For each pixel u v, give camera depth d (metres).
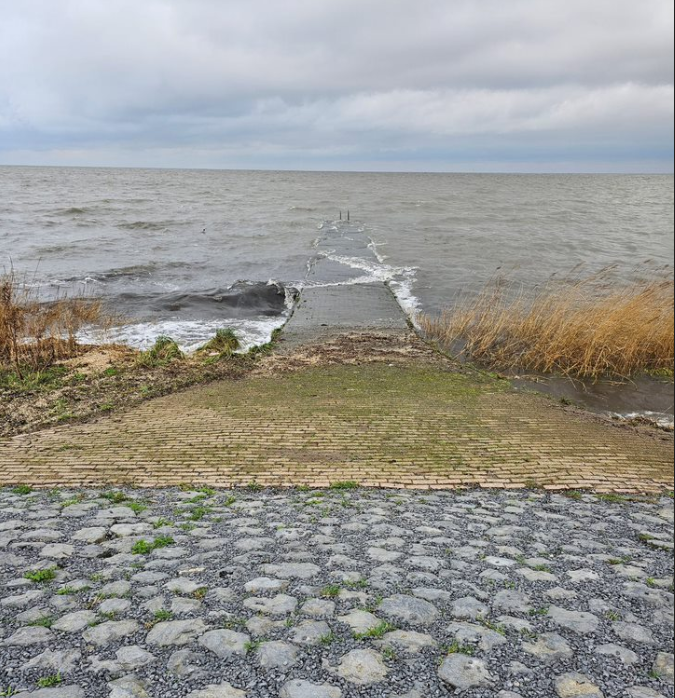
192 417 7.32
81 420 7.30
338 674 2.38
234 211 39.97
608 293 14.18
